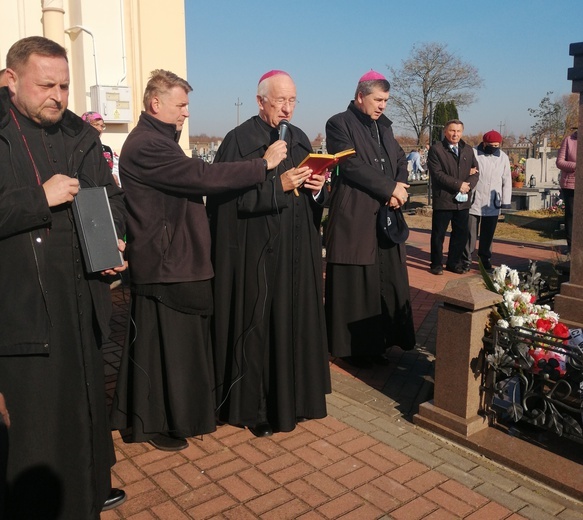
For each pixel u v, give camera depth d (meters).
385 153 4.52
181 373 3.26
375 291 4.41
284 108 3.48
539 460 3.12
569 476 2.97
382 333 4.50
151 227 3.13
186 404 3.29
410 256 9.45
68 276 2.39
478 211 8.23
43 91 2.27
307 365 3.55
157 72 3.23
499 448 3.24
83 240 2.37
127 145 3.16
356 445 3.41
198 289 3.22
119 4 6.60
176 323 3.23
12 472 2.28
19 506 2.30
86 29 6.41
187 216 3.20
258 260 3.38
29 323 2.25
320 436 3.51
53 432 2.34
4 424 1.94
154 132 3.17
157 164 3.07
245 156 3.47
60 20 6.21
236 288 3.43
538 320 3.45
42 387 2.31
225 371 3.53
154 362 3.27
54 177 2.27
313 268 3.55
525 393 3.30
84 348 2.43
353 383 4.33
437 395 3.57
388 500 2.88
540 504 2.86
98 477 2.58
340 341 4.46
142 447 3.38
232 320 3.48
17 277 2.26
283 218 3.39
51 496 2.35
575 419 3.21
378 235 4.45
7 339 2.23
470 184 7.82
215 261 3.50
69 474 2.38
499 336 3.36
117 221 2.67
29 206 2.19
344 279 4.42
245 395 3.45
